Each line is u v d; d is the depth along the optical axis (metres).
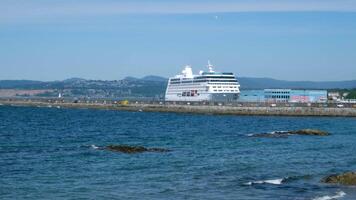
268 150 57.38
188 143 64.31
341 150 58.69
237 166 43.91
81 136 72.44
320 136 77.81
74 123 101.75
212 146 60.78
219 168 42.50
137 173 39.22
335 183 35.75
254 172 40.78
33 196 30.23
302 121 121.25
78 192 31.59
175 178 37.19
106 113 154.50
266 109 143.88
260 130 91.06
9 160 45.12
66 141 64.19
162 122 110.81
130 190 32.47
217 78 186.25
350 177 36.28
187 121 116.12
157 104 171.12
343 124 110.44
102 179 36.34
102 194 31.11
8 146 56.62
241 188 33.62
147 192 31.89
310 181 36.78
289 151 56.78
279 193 32.12
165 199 29.86
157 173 39.34
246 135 77.50
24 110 167.12
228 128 94.88
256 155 52.34
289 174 40.12
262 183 35.56
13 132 76.62
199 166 43.47
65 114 142.88
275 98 186.25
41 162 44.25
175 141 67.06
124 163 44.38
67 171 39.62
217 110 150.25
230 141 67.62
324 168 44.00
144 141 66.75
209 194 31.55
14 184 33.81
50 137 69.50
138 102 183.50
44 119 114.75
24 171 39.25
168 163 44.88
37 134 73.94
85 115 138.88
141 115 144.25
